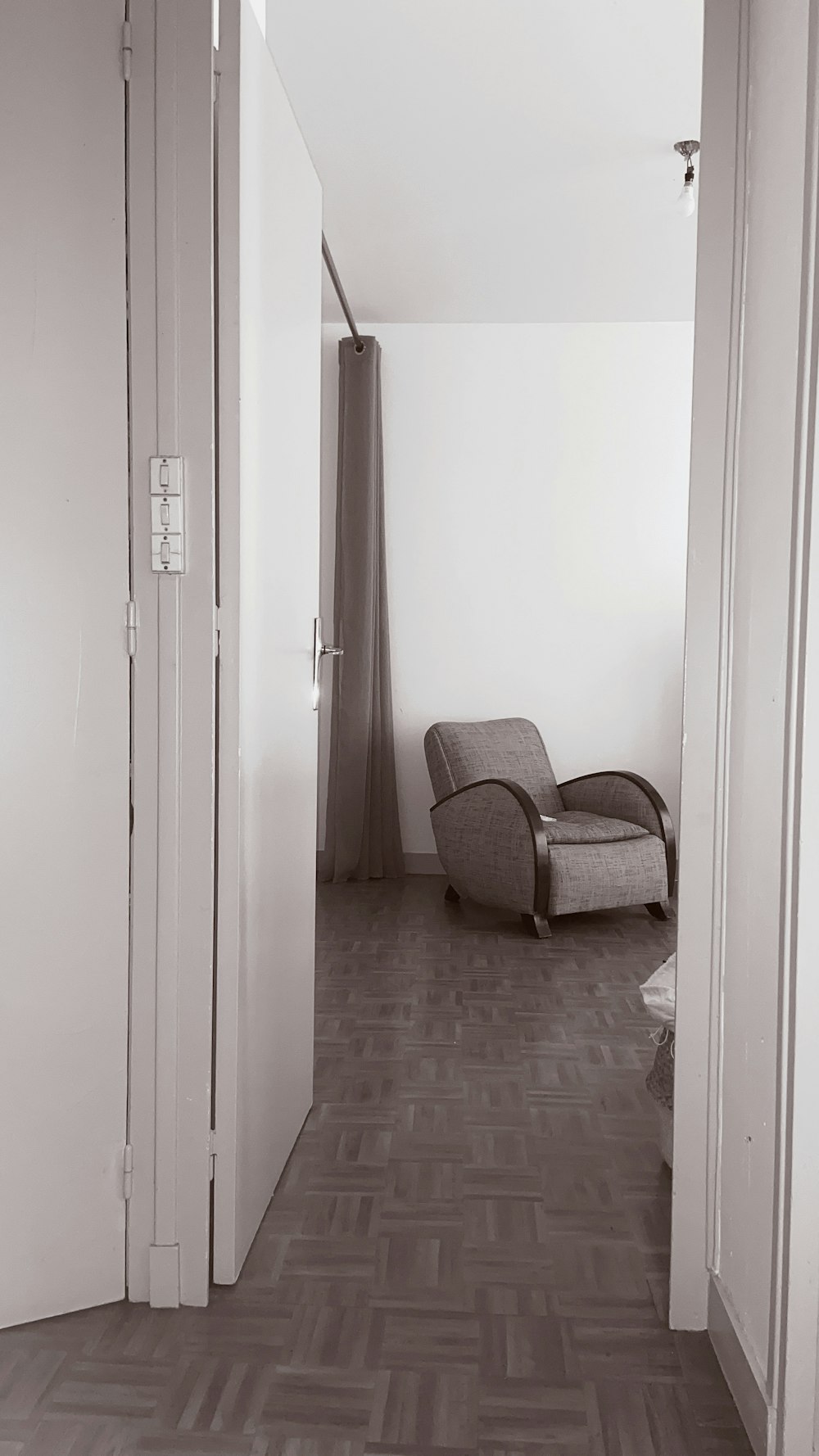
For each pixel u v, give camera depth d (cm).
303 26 278
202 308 170
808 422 127
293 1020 232
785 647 136
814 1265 131
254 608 190
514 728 509
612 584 537
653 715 539
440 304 503
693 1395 155
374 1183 218
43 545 170
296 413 226
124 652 174
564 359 532
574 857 423
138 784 175
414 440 537
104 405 171
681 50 290
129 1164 177
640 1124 248
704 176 164
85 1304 176
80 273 169
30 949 171
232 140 173
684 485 532
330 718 533
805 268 129
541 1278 184
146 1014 176
